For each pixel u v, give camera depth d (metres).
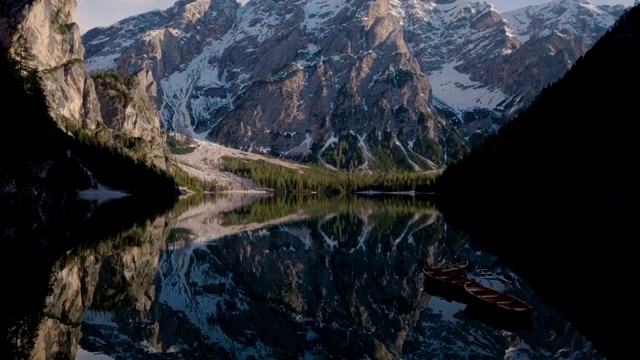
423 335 42.38
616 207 109.88
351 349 39.25
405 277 64.38
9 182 109.62
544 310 45.16
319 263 73.06
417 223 124.44
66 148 166.50
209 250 79.69
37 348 34.00
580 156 131.88
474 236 97.44
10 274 53.41
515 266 64.88
